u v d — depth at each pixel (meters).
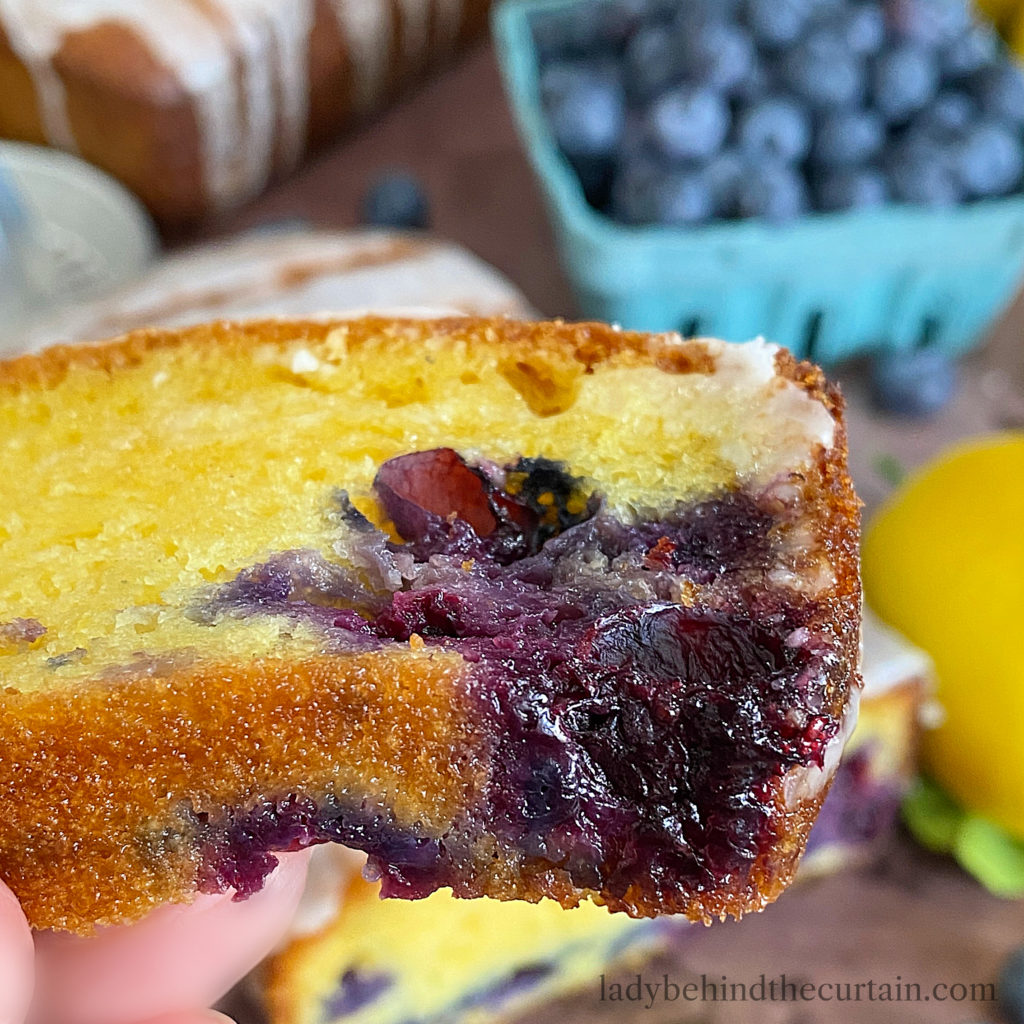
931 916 0.26
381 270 0.30
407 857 0.17
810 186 0.30
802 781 0.17
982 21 0.34
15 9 0.30
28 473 0.19
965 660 0.25
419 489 0.19
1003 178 0.29
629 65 0.30
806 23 0.30
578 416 0.19
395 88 0.37
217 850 0.17
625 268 0.29
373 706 0.17
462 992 0.25
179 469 0.19
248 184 0.35
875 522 0.28
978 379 0.32
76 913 0.17
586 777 0.17
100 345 0.19
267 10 0.31
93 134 0.32
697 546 0.19
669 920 0.25
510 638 0.17
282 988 0.24
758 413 0.19
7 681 0.17
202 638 0.18
